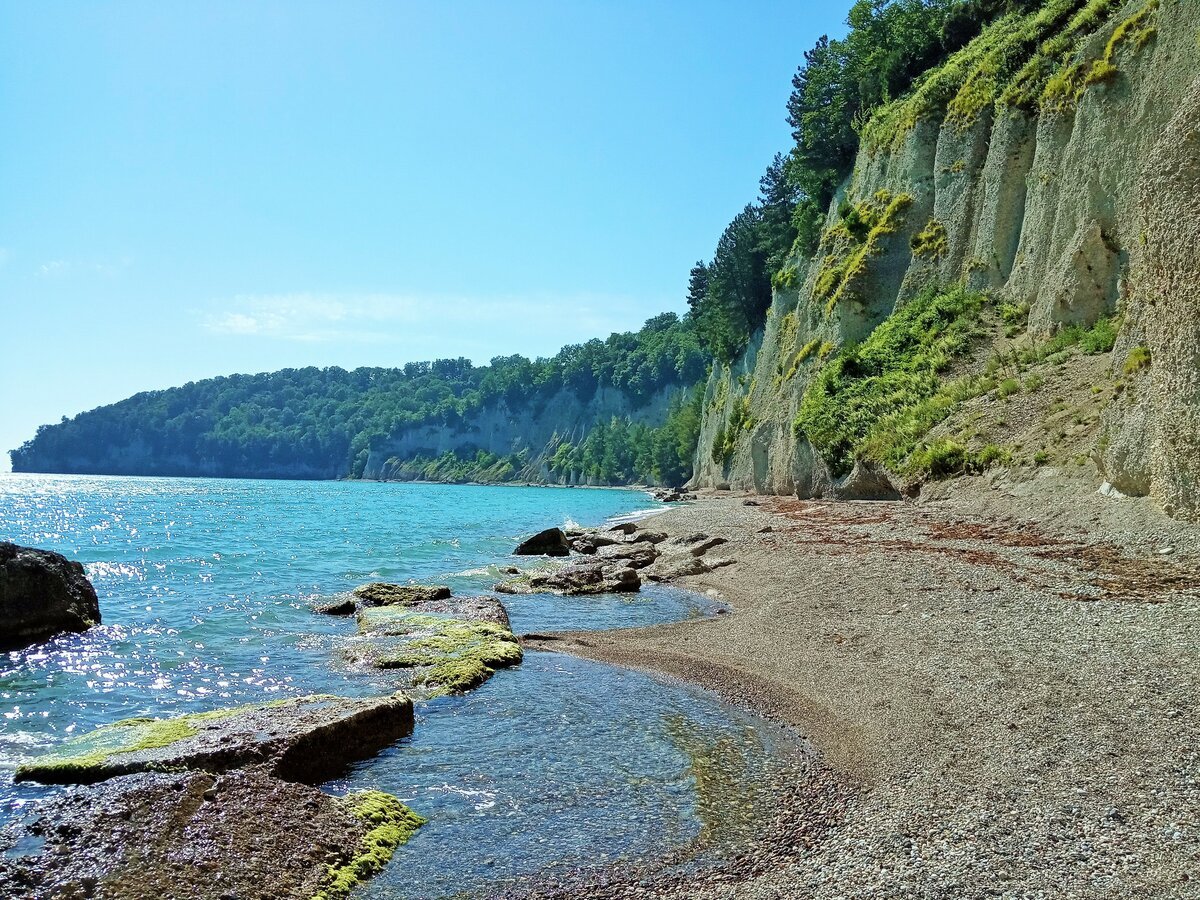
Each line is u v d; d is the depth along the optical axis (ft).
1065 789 21.95
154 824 20.16
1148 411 56.49
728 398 261.85
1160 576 45.14
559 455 542.16
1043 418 81.00
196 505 237.45
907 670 34.83
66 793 22.89
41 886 17.58
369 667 40.68
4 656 44.45
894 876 18.38
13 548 49.34
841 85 202.08
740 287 259.39
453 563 88.84
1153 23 88.63
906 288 134.10
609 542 98.63
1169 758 23.03
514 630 50.52
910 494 95.66
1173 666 30.48
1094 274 90.58
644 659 41.91
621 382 542.98
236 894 18.16
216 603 63.00
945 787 23.09
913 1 180.65
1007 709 28.53
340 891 19.25
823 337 156.25
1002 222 115.96
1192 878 17.07
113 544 115.85
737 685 36.11
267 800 21.86
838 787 24.18
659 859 20.42
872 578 55.01
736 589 61.87
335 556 97.35
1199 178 49.57
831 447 119.14
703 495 229.86
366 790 24.61
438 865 20.53
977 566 53.83
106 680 39.60
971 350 107.55
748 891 18.51
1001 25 143.64
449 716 32.42
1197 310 48.57
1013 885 17.49
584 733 30.12
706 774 25.81
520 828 22.45
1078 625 37.73
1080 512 61.87
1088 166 93.40
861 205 160.86
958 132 133.90
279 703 30.71
